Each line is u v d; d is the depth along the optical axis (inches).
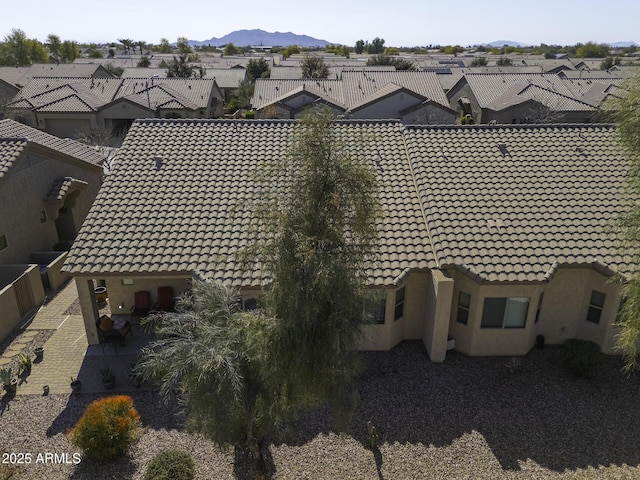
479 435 519.8
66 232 1005.2
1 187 792.3
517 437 517.7
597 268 614.2
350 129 836.6
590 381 608.4
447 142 791.7
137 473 472.7
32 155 879.1
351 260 361.4
